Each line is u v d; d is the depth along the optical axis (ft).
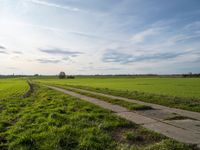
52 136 21.47
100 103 49.93
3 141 21.38
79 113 34.24
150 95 67.41
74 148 19.25
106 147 19.29
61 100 55.01
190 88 122.62
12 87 138.21
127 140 21.09
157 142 20.24
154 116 32.83
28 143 20.34
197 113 35.29
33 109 39.55
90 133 22.70
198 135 22.09
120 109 40.42
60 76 525.75
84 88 114.83
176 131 23.71
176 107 42.34
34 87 134.10
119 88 123.13
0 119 31.53
